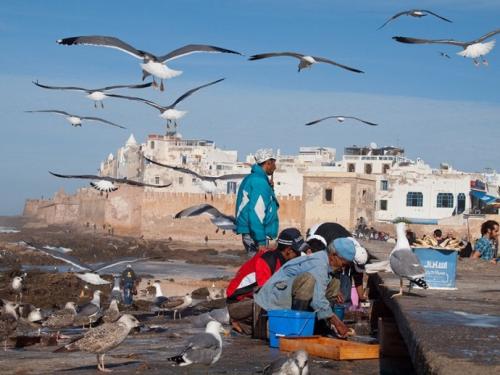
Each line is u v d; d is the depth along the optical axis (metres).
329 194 88.00
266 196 14.27
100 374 10.30
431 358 6.54
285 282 12.56
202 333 10.03
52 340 15.70
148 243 95.12
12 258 57.00
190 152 119.94
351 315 15.44
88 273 17.72
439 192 94.88
